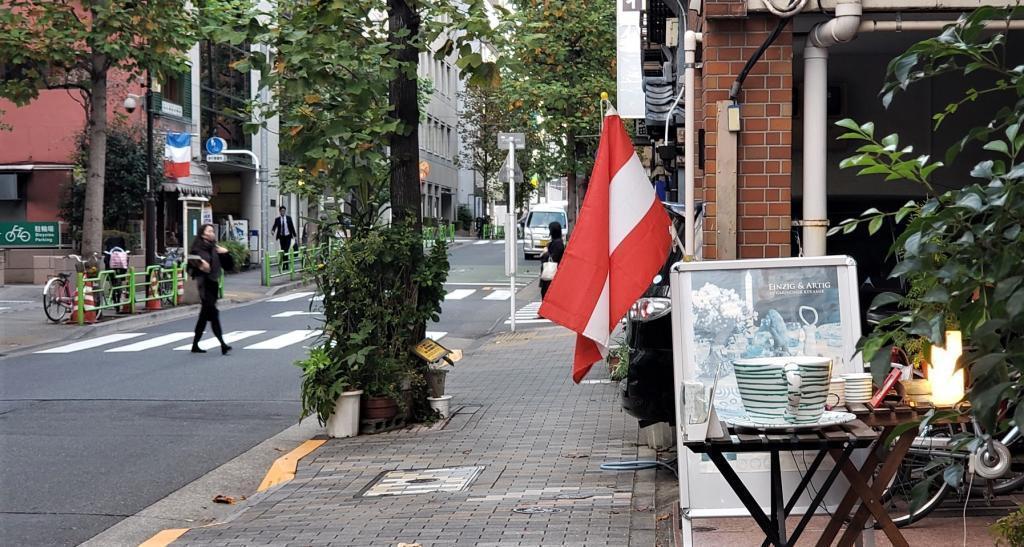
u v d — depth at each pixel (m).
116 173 33.16
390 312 11.38
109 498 8.85
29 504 8.60
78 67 25.62
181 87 38.34
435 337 21.70
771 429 4.34
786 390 4.29
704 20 9.49
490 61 11.40
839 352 5.71
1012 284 2.73
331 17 10.76
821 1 8.95
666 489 8.19
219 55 42.25
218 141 37.72
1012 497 7.07
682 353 5.73
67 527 7.94
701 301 5.77
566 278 6.36
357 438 11.02
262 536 7.36
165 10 23.55
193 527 7.95
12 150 33.69
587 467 9.12
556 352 18.39
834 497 5.60
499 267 42.06
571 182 40.19
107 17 23.09
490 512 7.70
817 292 5.77
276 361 17.78
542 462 9.43
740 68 9.41
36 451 10.66
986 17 3.16
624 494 8.06
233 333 22.33
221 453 10.67
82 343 20.95
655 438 9.59
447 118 74.25
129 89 34.28
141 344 20.50
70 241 33.34
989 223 2.85
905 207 3.38
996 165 2.96
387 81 11.10
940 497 6.39
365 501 8.31
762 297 5.77
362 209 11.74
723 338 5.73
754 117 9.35
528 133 37.69
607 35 33.72
